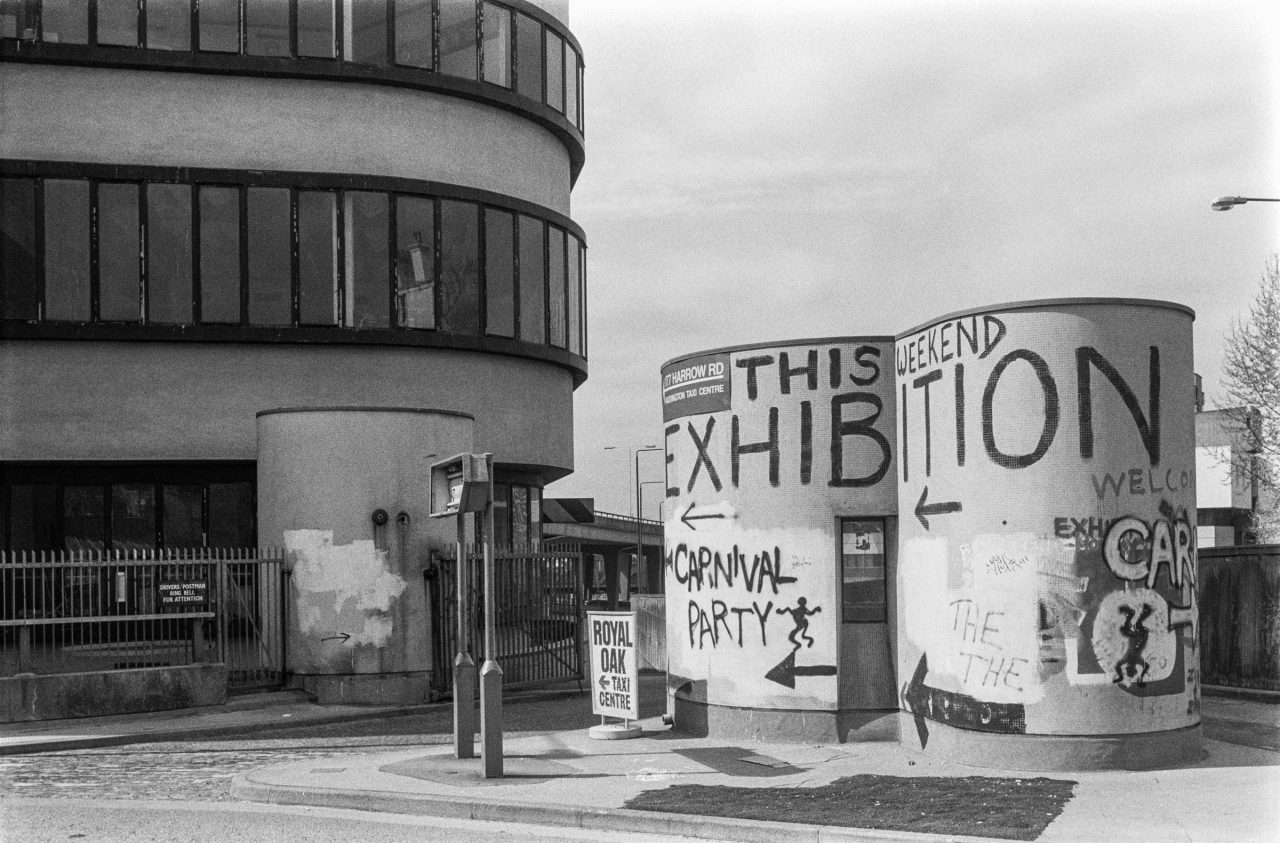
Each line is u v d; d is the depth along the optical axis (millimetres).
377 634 19922
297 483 20250
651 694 20953
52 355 24859
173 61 25375
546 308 28859
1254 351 41625
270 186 25828
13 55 24625
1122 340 12375
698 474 15242
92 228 24906
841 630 14320
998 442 12523
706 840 9883
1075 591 12172
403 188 26594
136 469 25891
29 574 23594
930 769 12438
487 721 12500
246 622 20156
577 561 22438
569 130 30094
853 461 14359
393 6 26828
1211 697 17484
